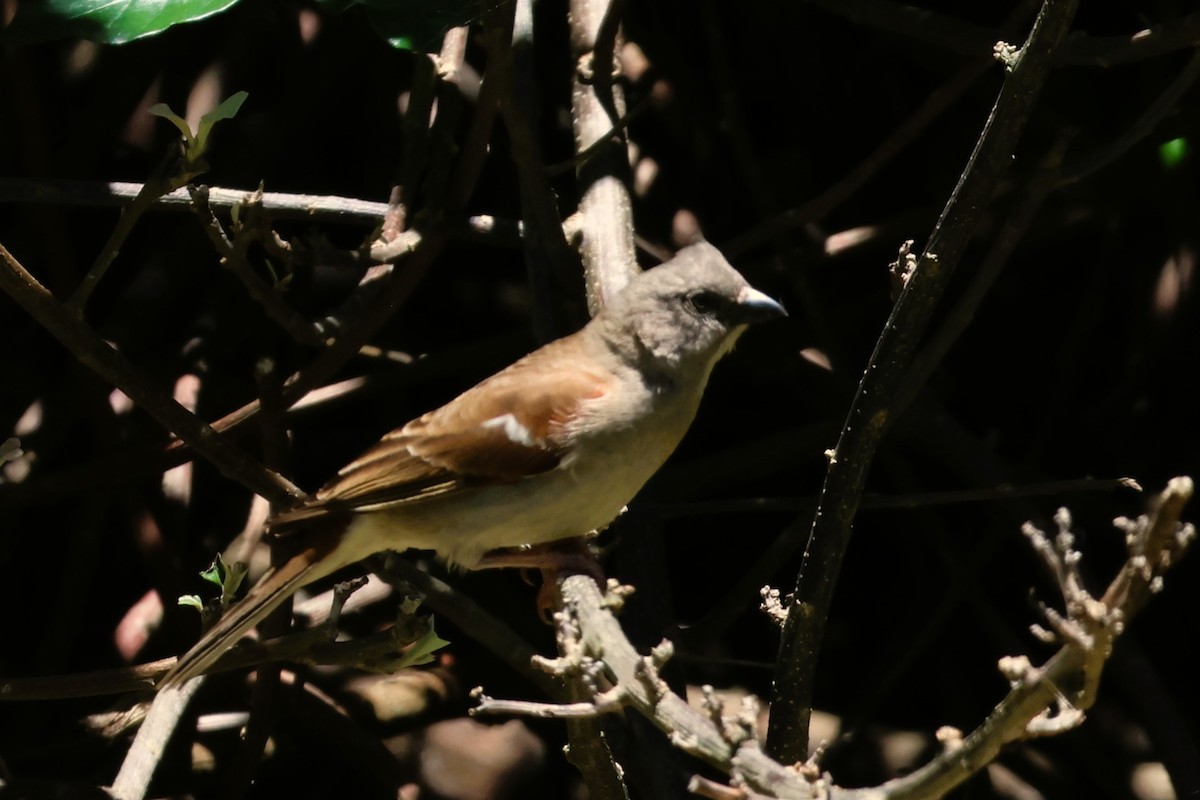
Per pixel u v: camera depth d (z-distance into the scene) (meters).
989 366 12.11
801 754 6.81
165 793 9.84
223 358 11.52
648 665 5.04
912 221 11.30
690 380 7.60
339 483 7.55
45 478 9.98
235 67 11.82
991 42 9.44
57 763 9.84
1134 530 4.13
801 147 12.39
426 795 9.91
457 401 7.63
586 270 8.80
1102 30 11.79
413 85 9.91
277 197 9.36
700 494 11.23
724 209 12.27
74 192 8.92
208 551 11.31
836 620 11.82
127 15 7.77
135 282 11.42
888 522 11.91
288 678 10.02
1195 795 8.85
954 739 4.61
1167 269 10.92
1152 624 11.09
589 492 7.52
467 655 11.05
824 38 12.29
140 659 10.30
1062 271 11.98
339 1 8.34
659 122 12.27
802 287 10.96
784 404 12.21
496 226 9.45
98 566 11.27
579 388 7.46
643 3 12.54
